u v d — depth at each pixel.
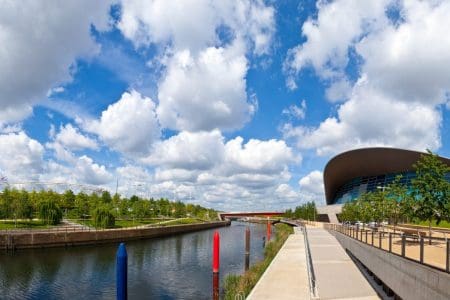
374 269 18.41
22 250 45.31
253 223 163.75
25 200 63.75
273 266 23.95
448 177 64.31
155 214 115.12
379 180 86.25
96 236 54.75
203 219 139.62
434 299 10.23
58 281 29.66
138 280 30.55
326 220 109.44
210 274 33.03
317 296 14.18
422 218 24.11
